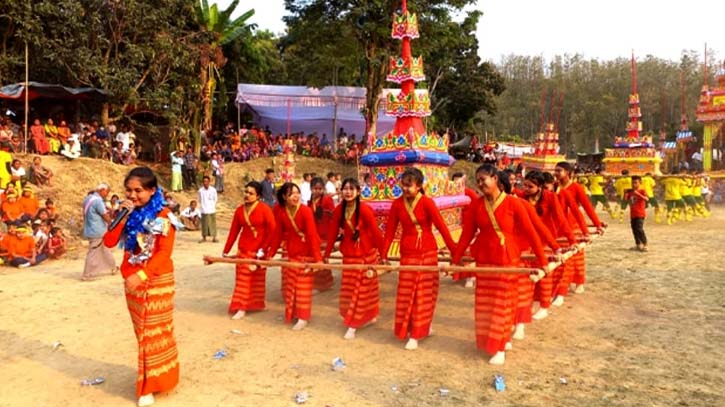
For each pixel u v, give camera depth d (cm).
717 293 789
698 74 6556
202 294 858
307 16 2502
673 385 468
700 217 2000
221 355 559
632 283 871
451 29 2534
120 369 531
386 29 2353
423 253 589
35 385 493
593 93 6819
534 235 534
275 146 2798
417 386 475
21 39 2002
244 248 716
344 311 681
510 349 564
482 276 550
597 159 4225
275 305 781
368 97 2559
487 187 529
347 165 2792
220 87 2916
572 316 690
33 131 1878
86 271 975
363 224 666
